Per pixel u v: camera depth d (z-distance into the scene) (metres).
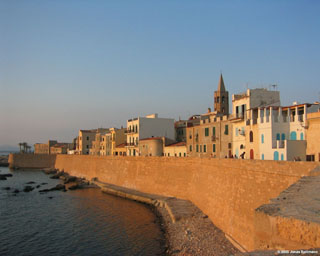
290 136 48.34
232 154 64.88
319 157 42.59
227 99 109.12
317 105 49.47
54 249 41.84
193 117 109.94
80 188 93.75
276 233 14.59
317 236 12.97
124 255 38.38
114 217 56.84
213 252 34.84
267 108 51.44
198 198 55.22
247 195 34.62
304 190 20.28
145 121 106.12
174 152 89.00
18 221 56.62
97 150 146.75
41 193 86.19
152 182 73.94
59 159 158.88
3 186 102.50
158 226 49.47
